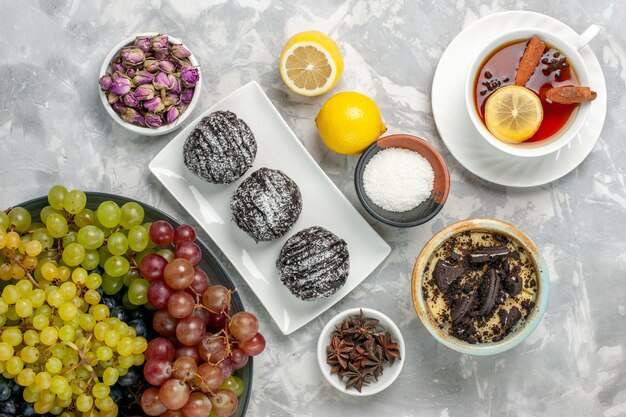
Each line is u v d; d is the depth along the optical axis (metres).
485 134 0.76
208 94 0.83
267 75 0.84
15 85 0.83
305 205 0.82
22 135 0.83
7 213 0.71
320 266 0.77
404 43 0.83
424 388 0.83
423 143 0.78
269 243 0.82
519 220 0.84
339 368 0.79
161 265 0.70
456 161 0.84
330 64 0.79
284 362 0.83
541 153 0.76
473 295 0.78
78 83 0.83
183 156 0.80
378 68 0.84
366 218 0.84
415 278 0.76
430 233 0.83
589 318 0.84
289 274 0.78
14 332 0.67
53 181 0.83
